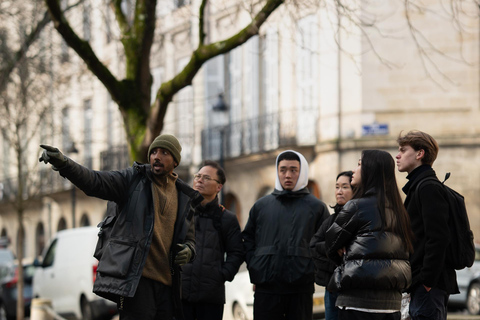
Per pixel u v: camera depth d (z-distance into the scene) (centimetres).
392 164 646
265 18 1057
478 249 1861
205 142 2812
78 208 3681
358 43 2267
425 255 666
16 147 2172
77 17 1936
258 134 2572
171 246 653
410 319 718
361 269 623
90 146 3588
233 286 1418
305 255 830
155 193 646
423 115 2283
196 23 2802
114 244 630
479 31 2267
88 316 1658
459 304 1781
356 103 2292
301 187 851
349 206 639
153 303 640
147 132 1127
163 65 3062
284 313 840
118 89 1141
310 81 2411
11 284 2280
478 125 2273
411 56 2278
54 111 2347
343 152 2306
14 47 2056
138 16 1154
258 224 849
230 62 2784
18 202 2172
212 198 855
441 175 2281
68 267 1748
